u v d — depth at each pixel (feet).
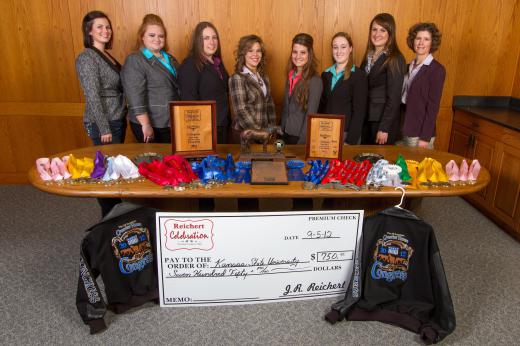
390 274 6.75
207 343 6.50
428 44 9.55
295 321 6.97
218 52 10.21
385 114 9.91
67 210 11.31
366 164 7.20
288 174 7.16
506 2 12.04
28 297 7.55
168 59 10.25
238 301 7.24
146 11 11.71
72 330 6.73
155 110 9.98
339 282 7.34
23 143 12.85
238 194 6.47
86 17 9.43
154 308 7.25
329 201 8.76
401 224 6.60
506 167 10.24
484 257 9.12
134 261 6.90
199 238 6.82
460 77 12.83
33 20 11.73
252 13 11.83
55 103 12.50
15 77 12.23
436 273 6.40
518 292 7.84
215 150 7.93
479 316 7.15
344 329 6.79
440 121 12.95
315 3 11.76
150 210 6.88
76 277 8.20
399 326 6.81
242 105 9.34
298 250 7.05
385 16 9.50
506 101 12.83
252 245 6.94
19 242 9.59
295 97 9.50
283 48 12.12
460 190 6.60
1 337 6.57
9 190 12.67
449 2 11.76
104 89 9.79
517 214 9.82
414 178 6.91
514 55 12.41
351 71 9.58
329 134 7.61
